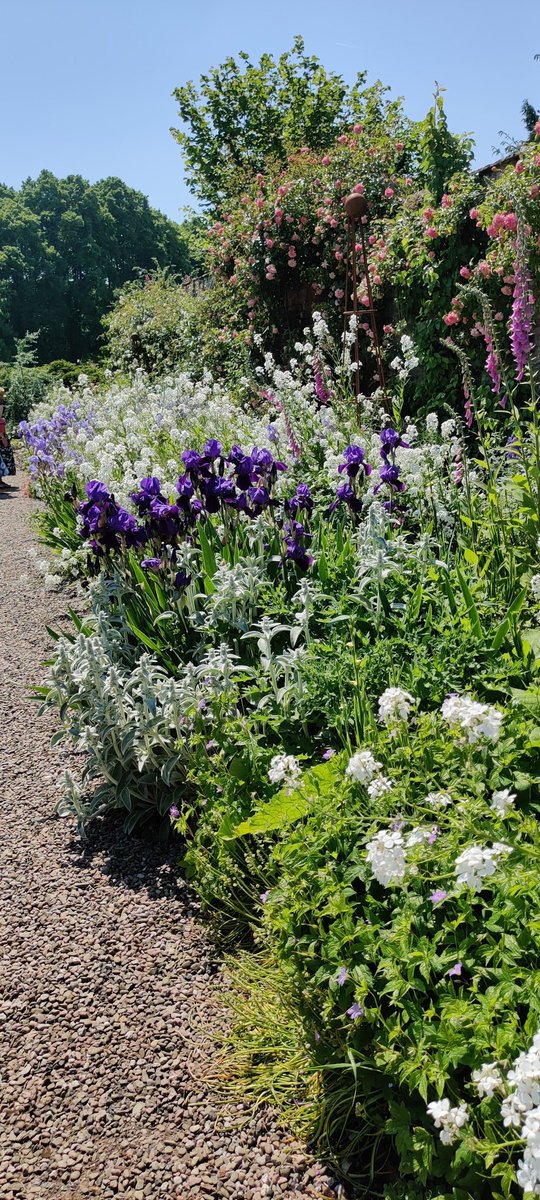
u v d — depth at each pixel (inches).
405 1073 71.8
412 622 136.3
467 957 79.4
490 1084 64.5
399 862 73.1
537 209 227.5
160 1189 83.8
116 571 174.6
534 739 97.9
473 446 242.7
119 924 121.9
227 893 117.0
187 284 719.1
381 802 93.4
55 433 351.6
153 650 162.7
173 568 168.6
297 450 228.4
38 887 132.1
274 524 174.4
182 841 139.6
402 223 316.8
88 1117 92.9
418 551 154.3
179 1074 97.0
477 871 69.4
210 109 838.5
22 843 144.3
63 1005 108.6
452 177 303.0
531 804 91.0
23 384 1024.2
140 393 379.2
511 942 75.9
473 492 178.7
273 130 840.9
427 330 298.7
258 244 429.7
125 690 140.3
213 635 151.8
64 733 148.3
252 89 831.7
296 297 442.6
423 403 313.4
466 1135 67.9
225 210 552.7
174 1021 104.3
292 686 126.4
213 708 132.1
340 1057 86.2
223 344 485.1
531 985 71.9
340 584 154.0
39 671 214.7
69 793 143.8
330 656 130.6
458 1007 73.5
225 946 115.1
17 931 122.5
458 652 120.3
